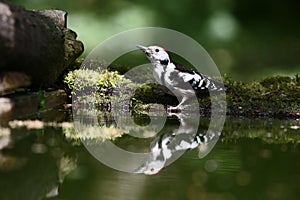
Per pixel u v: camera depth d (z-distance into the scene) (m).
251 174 6.11
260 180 5.87
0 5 7.82
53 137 7.76
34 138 7.63
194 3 23.48
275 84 11.59
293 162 6.63
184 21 23.00
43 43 8.76
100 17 21.80
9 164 6.27
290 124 9.68
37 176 5.93
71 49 10.30
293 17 25.83
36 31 8.57
